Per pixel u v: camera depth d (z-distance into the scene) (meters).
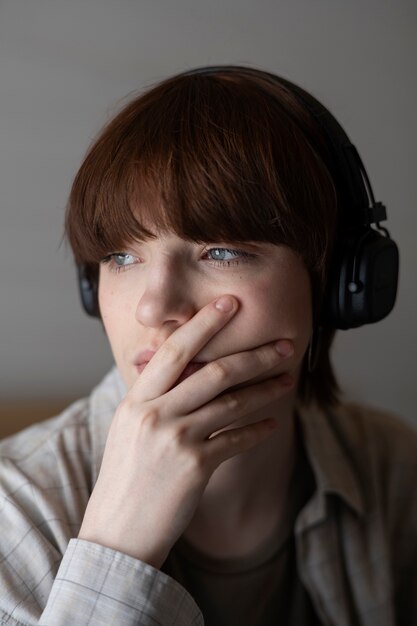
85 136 1.54
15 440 0.99
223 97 0.80
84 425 1.00
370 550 1.07
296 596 1.04
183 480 0.76
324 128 0.85
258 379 0.82
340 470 1.09
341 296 0.85
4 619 0.78
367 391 1.75
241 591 1.00
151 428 0.76
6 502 0.86
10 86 1.50
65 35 1.51
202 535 0.98
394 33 1.62
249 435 0.80
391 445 1.20
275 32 1.58
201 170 0.74
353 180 0.85
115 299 0.83
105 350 1.61
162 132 0.77
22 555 0.83
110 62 1.53
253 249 0.78
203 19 1.55
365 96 1.63
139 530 0.75
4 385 1.58
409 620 1.11
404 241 1.70
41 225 1.55
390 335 1.74
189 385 0.77
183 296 0.78
